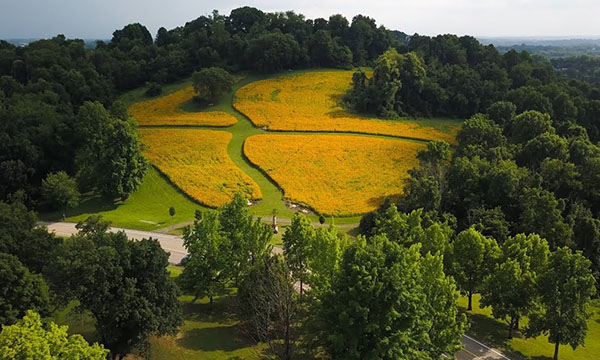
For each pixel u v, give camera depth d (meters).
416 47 153.50
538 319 39.06
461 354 40.75
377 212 67.75
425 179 69.75
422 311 31.88
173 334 36.56
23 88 107.50
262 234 46.28
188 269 43.09
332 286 32.53
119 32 167.12
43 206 73.50
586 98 117.81
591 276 37.31
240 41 140.88
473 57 150.25
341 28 157.88
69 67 124.06
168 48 150.75
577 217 64.00
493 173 69.81
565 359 40.94
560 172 71.50
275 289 36.53
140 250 34.38
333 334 30.30
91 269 31.45
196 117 110.62
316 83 129.12
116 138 75.56
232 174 83.62
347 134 103.25
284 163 88.31
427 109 119.81
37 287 33.62
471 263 46.72
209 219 43.78
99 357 25.39
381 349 29.41
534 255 45.84
